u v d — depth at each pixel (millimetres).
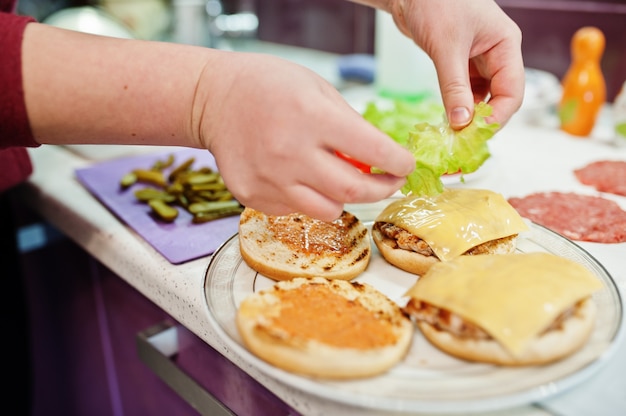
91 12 947
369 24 1362
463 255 512
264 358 409
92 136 481
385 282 516
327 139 435
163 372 588
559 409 401
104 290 725
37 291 874
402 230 543
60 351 887
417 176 529
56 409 933
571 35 1036
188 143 490
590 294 438
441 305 427
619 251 579
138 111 468
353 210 633
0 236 753
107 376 801
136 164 816
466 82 552
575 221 626
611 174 743
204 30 1387
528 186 733
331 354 395
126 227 650
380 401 379
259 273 508
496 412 402
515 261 458
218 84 454
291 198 462
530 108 963
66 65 458
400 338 419
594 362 402
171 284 546
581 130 904
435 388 392
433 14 573
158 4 1318
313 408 420
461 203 557
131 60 464
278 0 1553
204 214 647
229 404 543
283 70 448
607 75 1017
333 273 498
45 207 753
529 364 405
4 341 781
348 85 1210
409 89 1050
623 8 954
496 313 408
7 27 459
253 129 445
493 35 577
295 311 434
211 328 502
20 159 709
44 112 463
